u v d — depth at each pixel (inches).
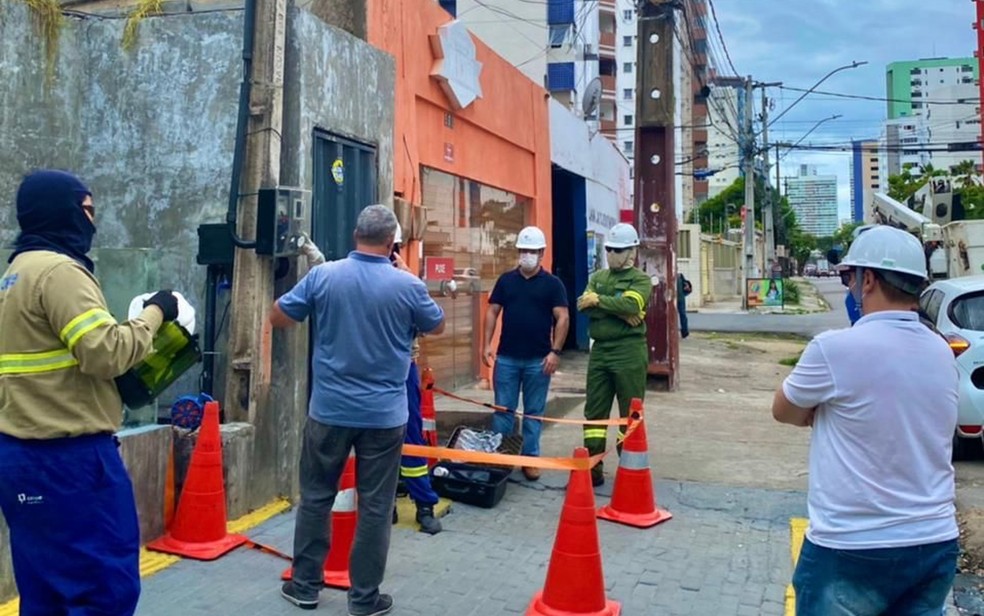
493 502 257.9
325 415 172.6
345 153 272.8
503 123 486.0
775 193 2383.1
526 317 280.2
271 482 242.4
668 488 286.5
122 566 125.0
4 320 122.0
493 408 280.5
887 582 108.7
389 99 297.7
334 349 171.9
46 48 255.1
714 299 1754.4
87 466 122.7
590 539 174.7
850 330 113.9
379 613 176.1
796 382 114.6
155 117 257.1
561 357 644.1
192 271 252.5
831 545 110.4
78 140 263.6
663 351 508.4
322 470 175.8
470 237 449.4
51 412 121.1
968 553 226.4
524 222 536.4
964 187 1285.7
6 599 171.5
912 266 112.5
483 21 1229.1
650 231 510.0
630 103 3144.7
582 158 663.8
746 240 1445.6
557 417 399.9
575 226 678.5
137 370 132.8
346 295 171.0
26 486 119.9
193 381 253.1
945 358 112.6
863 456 109.3
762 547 228.8
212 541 205.6
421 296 176.4
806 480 298.2
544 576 203.5
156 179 256.4
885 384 109.0
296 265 245.0
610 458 323.6
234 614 173.3
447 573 203.8
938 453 110.2
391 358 173.2
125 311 216.2
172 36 255.9
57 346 121.8
